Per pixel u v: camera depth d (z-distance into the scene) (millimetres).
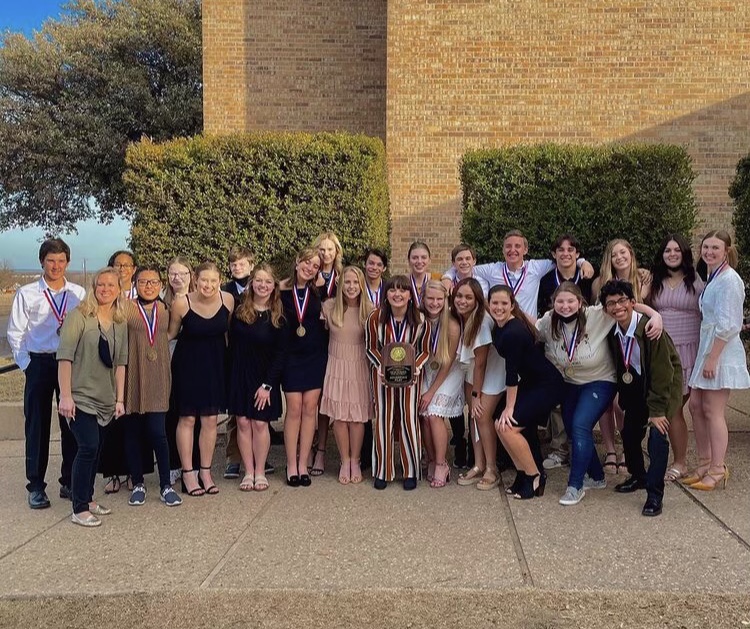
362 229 8180
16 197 21578
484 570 4188
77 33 20688
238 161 8094
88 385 5105
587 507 5301
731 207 11734
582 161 7633
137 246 8133
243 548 4609
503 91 12008
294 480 5977
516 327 5406
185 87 20828
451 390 5914
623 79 11852
